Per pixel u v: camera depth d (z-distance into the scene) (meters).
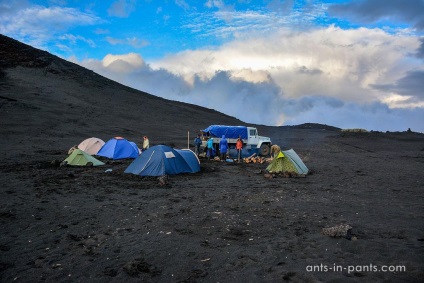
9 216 7.65
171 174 14.12
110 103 62.81
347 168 18.03
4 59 76.50
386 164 20.48
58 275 4.74
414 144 39.41
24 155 20.62
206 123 64.56
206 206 8.98
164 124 53.94
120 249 5.80
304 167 15.58
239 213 8.27
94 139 21.05
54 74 75.75
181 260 5.32
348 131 54.41
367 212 8.42
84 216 7.85
